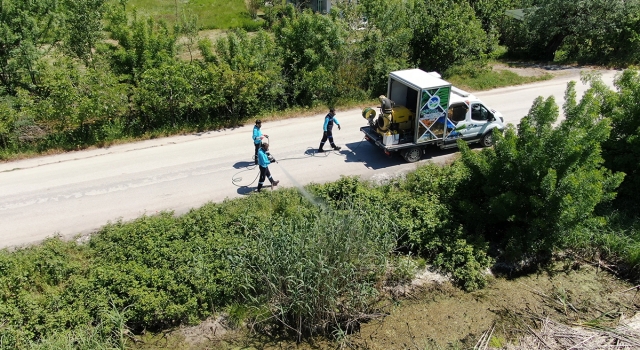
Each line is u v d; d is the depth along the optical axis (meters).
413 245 11.83
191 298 9.95
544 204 11.21
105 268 10.30
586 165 11.34
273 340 9.79
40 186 14.27
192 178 14.80
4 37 20.33
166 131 17.86
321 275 9.62
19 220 12.62
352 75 21.23
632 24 28.06
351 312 10.13
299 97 20.80
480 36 24.44
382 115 15.23
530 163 11.34
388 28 22.77
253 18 36.53
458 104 15.48
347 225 10.34
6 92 20.50
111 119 17.44
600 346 9.42
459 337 9.84
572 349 9.38
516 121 19.27
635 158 13.13
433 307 10.63
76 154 16.34
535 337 9.76
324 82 20.19
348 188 13.09
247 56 19.09
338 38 20.98
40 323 9.27
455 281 11.30
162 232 11.37
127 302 9.79
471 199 12.89
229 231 11.62
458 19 23.80
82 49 20.89
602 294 11.07
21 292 9.66
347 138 17.83
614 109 13.35
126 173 15.09
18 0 21.81
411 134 15.47
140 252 10.84
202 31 33.59
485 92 22.97
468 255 11.43
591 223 11.20
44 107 16.20
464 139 16.09
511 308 10.59
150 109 17.67
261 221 11.85
